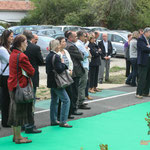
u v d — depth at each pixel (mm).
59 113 6953
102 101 8883
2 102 6312
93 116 7363
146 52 9055
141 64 9141
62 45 6434
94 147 5395
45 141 5664
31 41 6098
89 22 34188
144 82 9359
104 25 33250
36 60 6066
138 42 8984
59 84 6090
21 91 5156
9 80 5285
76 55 6953
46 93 9875
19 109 5262
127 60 12133
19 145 5449
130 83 11617
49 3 36562
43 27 23953
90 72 9922
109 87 11125
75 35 7082
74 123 6773
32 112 5469
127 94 9953
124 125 6703
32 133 6078
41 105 8305
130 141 5730
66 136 5945
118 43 20828
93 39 9664
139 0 32594
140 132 6254
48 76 6199
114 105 8453
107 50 11664
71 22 33969
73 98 7273
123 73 14789
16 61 5219
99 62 9930
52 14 36625
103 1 31938
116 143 5617
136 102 8875
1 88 6254
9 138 5805
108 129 6414
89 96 9070
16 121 5285
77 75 7023
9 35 6102
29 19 38938
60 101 6922
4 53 6020
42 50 15953
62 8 36656
